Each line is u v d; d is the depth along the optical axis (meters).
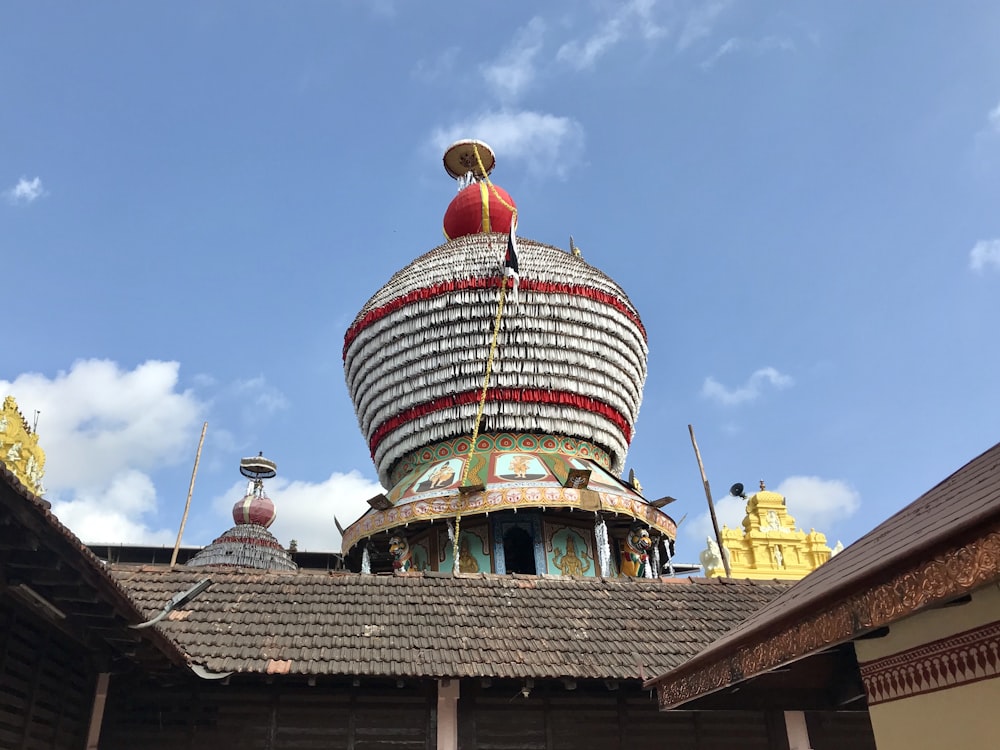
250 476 45.75
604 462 26.92
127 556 43.78
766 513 36.91
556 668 12.27
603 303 27.17
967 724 7.33
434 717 12.63
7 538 6.74
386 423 26.83
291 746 12.24
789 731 13.30
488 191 33.25
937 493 8.23
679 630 14.13
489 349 25.61
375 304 28.09
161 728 12.10
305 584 14.45
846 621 6.80
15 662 8.98
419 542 24.28
